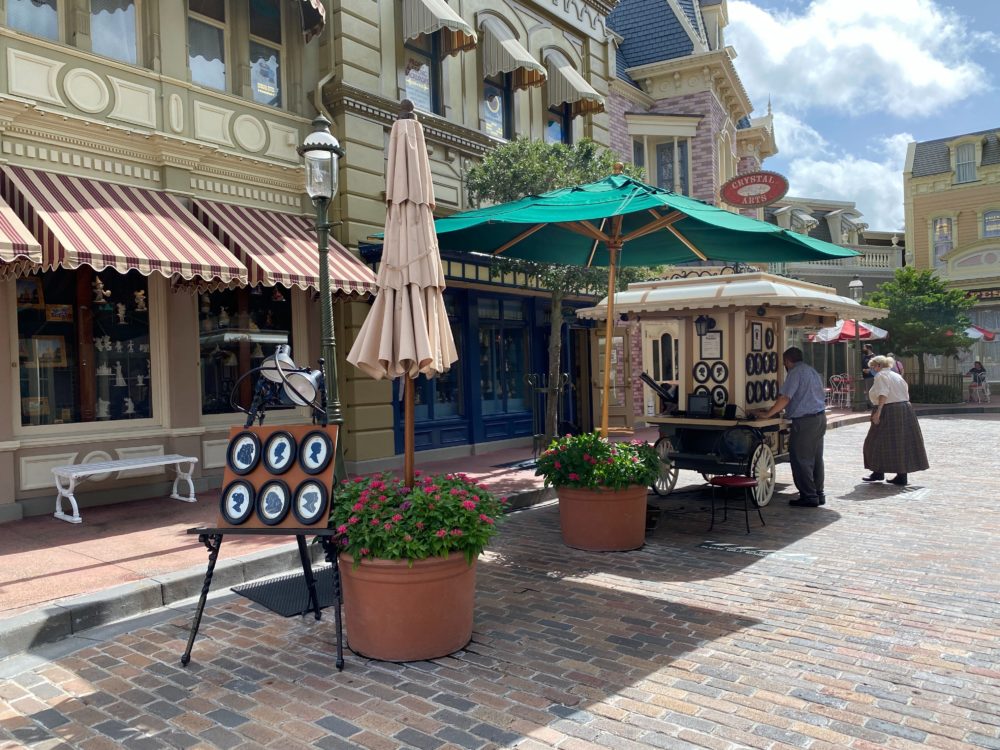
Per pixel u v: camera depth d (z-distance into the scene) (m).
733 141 21.88
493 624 4.84
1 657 4.36
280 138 10.19
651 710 3.59
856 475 10.80
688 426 8.85
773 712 3.55
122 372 8.74
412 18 11.38
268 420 10.07
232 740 3.37
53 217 7.08
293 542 6.65
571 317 15.26
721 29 21.64
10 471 7.65
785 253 7.55
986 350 30.03
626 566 6.18
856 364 22.09
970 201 30.88
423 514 4.25
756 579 5.74
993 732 3.33
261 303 10.17
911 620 4.77
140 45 8.84
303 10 9.78
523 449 13.64
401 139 4.43
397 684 3.94
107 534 6.97
